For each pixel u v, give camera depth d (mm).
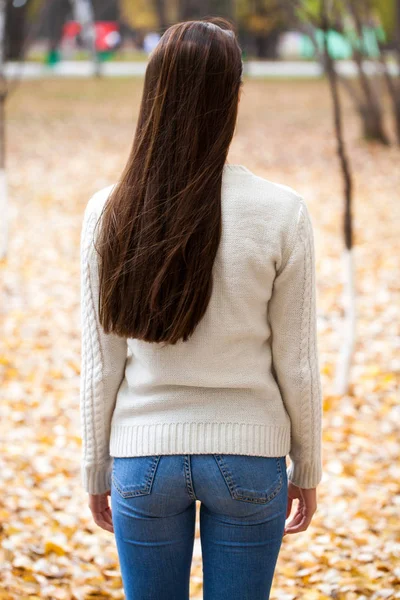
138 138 1528
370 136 13148
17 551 2926
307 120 16312
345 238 4461
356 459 3756
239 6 30391
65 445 3957
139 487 1561
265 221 1515
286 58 39938
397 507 3285
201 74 1469
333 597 2693
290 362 1585
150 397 1577
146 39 37312
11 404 4410
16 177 10719
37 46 42125
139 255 1485
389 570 2826
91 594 2727
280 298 1558
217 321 1519
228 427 1539
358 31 8508
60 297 6223
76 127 15414
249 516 1553
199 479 1535
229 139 1506
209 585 1605
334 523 3189
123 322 1524
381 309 5797
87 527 3184
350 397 4426
